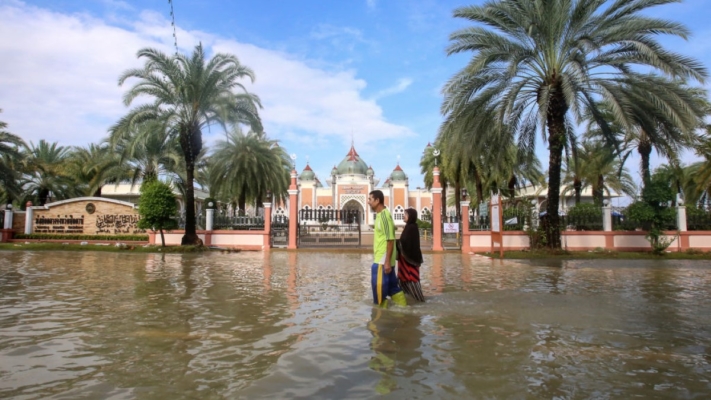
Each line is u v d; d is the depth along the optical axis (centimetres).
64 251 1966
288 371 350
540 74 1644
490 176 2781
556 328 491
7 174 2570
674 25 1427
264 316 552
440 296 709
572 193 3531
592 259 1609
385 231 619
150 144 2817
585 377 341
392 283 627
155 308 605
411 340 439
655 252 1766
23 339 445
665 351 408
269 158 3039
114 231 2423
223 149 2930
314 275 1026
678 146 1603
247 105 2128
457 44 1630
